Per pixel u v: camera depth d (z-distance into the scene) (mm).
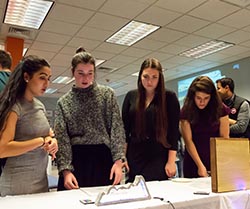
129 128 1754
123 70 7262
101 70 7246
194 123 1819
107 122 1446
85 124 1408
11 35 4695
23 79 1182
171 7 3672
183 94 7875
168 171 1611
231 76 6438
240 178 1191
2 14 3932
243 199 1138
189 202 979
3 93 1146
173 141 1670
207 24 4250
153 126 1652
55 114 1447
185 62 6449
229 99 2842
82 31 4527
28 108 1184
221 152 1155
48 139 1151
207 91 1744
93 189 1166
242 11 3799
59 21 4133
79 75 1393
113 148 1387
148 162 1648
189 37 4820
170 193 1089
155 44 5188
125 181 1662
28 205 885
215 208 1053
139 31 4605
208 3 3572
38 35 4703
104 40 4965
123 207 868
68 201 941
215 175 1126
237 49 5508
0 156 1056
